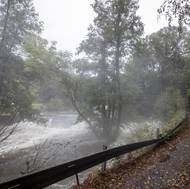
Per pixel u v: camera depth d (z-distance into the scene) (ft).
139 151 32.91
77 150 67.51
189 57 108.88
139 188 19.61
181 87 100.73
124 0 81.15
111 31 82.48
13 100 66.59
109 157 24.38
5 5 64.69
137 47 86.12
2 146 63.77
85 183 21.91
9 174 44.32
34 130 94.17
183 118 56.44
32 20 69.26
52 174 16.48
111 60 86.53
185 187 19.30
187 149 31.45
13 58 67.21
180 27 32.78
